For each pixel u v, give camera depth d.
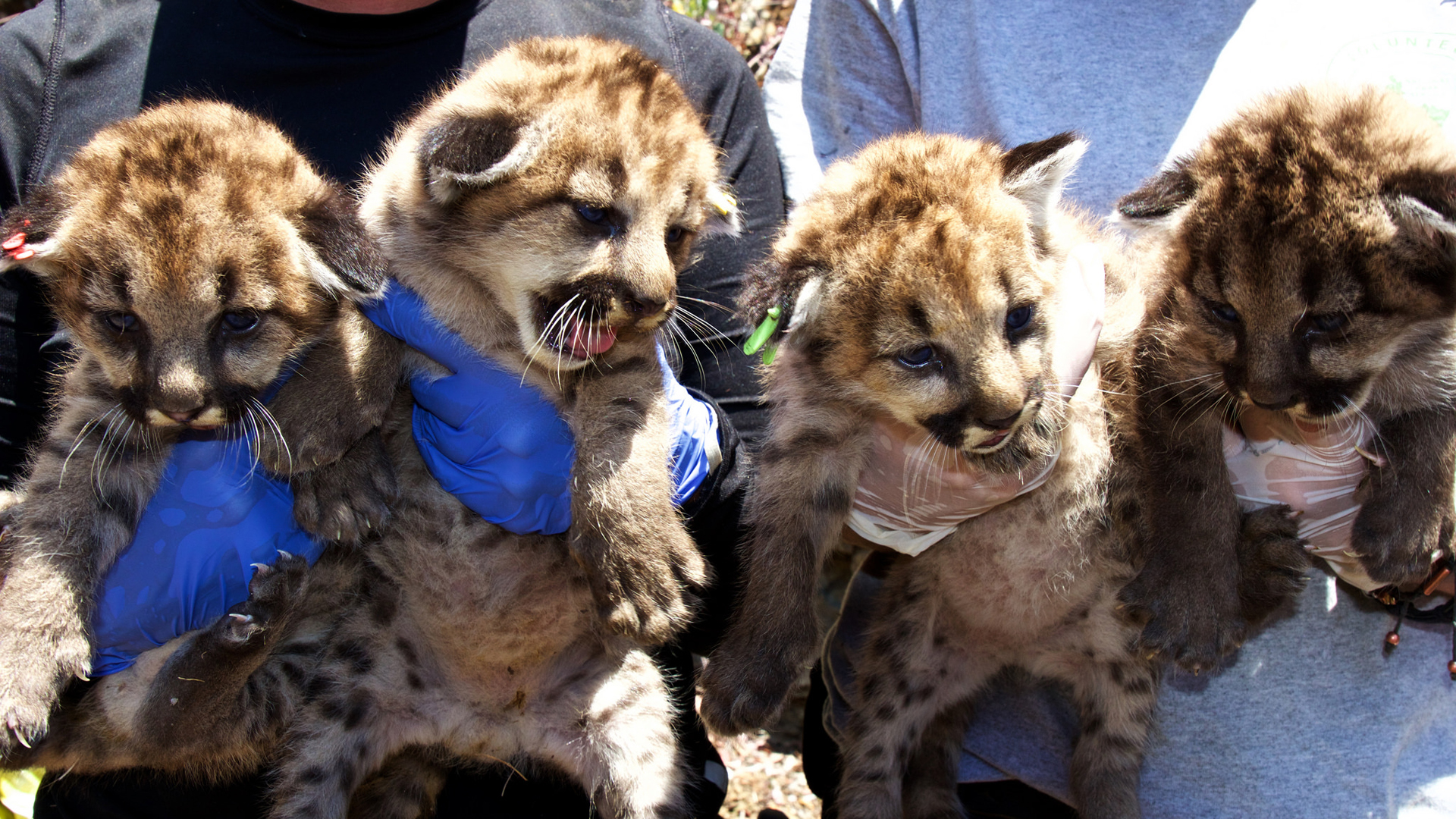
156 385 1.17
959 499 1.24
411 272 1.23
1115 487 1.28
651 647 1.24
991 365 1.22
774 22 1.92
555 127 1.22
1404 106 1.21
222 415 1.19
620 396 1.22
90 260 1.17
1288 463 1.25
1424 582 1.23
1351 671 1.24
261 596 1.17
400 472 1.25
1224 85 1.28
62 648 1.17
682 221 1.25
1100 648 1.29
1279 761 1.25
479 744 1.27
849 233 1.24
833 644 1.38
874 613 1.35
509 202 1.22
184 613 1.19
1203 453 1.23
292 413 1.20
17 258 1.16
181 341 1.17
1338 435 1.24
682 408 1.27
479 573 1.24
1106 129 1.29
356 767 1.24
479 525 1.23
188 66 1.24
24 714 1.15
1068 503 1.27
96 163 1.18
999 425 1.22
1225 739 1.26
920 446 1.25
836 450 1.28
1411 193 1.18
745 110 1.33
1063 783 1.31
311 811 1.23
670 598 1.21
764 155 1.34
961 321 1.22
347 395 1.21
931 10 1.32
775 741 1.91
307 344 1.21
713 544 1.30
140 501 1.20
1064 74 1.29
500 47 1.28
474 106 1.21
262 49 1.25
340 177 1.26
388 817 1.28
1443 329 1.22
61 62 1.23
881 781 1.32
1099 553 1.28
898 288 1.22
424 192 1.22
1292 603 1.25
